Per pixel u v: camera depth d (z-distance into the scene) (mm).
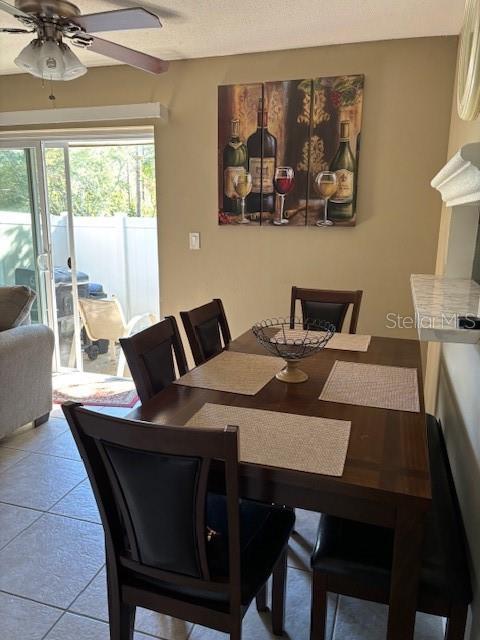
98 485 1197
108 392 3779
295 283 3293
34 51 2061
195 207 3410
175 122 3332
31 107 3613
